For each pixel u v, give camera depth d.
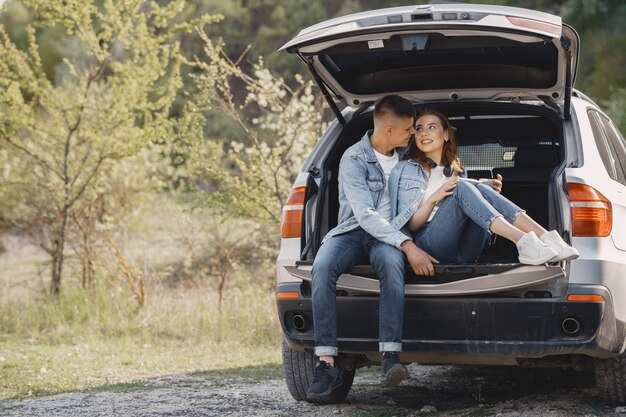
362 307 4.78
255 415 5.48
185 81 28.28
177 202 13.26
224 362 8.30
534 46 4.93
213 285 13.09
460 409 5.52
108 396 6.36
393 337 4.63
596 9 27.84
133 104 11.96
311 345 5.00
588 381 6.35
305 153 11.47
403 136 5.04
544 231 4.66
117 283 12.06
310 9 34.69
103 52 12.16
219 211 11.95
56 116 12.17
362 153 5.07
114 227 12.68
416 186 4.98
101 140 11.92
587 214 4.69
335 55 5.27
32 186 12.73
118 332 10.29
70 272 13.18
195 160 11.53
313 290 4.81
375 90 5.58
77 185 12.51
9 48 12.10
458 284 4.59
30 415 5.65
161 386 6.83
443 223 4.85
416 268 4.65
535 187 5.61
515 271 4.51
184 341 9.79
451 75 5.40
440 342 4.68
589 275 4.59
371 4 35.56
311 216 5.22
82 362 8.24
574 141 5.05
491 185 5.03
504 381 6.57
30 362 8.17
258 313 10.44
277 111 11.79
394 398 5.99
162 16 12.23
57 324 10.58
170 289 13.06
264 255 12.35
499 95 5.44
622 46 25.75
